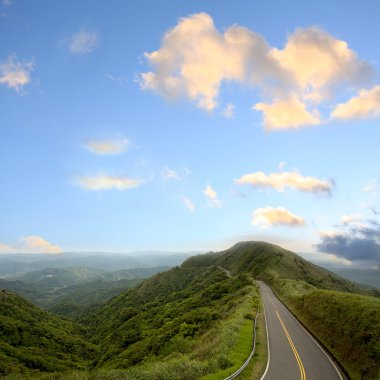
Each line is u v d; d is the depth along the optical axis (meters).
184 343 37.19
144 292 149.25
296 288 62.69
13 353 63.69
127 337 71.56
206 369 18.45
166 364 20.05
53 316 120.56
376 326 21.81
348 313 26.64
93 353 81.44
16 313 98.75
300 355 23.83
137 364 43.47
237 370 17.86
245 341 25.55
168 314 75.31
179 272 164.38
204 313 55.06
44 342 81.00
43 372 54.81
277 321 37.69
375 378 17.50
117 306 142.62
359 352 20.91
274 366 20.83
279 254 130.75
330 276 123.69
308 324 34.59
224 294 75.00
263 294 65.06
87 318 148.12
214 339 27.09
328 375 19.78
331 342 25.98
